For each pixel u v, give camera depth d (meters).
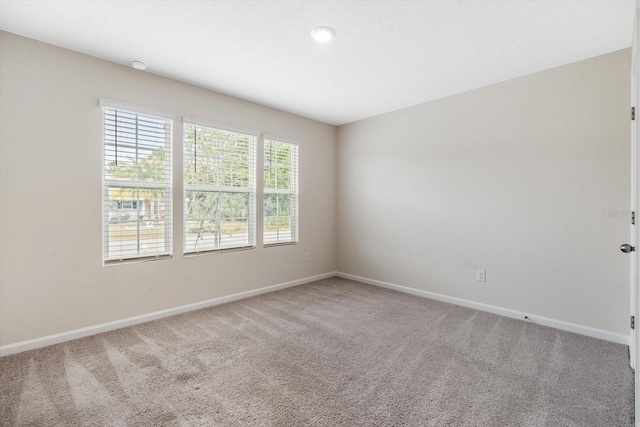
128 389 1.86
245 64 2.75
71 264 2.53
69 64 2.50
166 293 3.07
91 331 2.62
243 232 3.74
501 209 3.12
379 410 1.69
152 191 3.00
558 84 2.76
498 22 2.11
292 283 4.24
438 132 3.61
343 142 4.71
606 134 2.54
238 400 1.77
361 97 3.58
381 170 4.21
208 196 3.42
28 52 2.32
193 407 1.70
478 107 3.27
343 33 2.25
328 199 4.72
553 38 2.31
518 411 1.68
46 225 2.42
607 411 1.68
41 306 2.40
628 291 2.46
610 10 1.97
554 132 2.79
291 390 1.87
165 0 1.89
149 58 2.64
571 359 2.24
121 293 2.79
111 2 1.91
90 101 2.60
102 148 2.68
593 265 2.62
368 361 2.21
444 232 3.57
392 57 2.61
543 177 2.86
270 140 4.00
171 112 3.07
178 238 3.14
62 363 2.15
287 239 4.23
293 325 2.86
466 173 3.38
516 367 2.13
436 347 2.43
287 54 2.57
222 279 3.50
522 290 3.01
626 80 2.45
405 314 3.16
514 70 2.85
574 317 2.71
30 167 2.34
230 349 2.38
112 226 2.77
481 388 1.89
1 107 2.23
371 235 4.35
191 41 2.37
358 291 4.00
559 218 2.78
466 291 3.40
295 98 3.62
